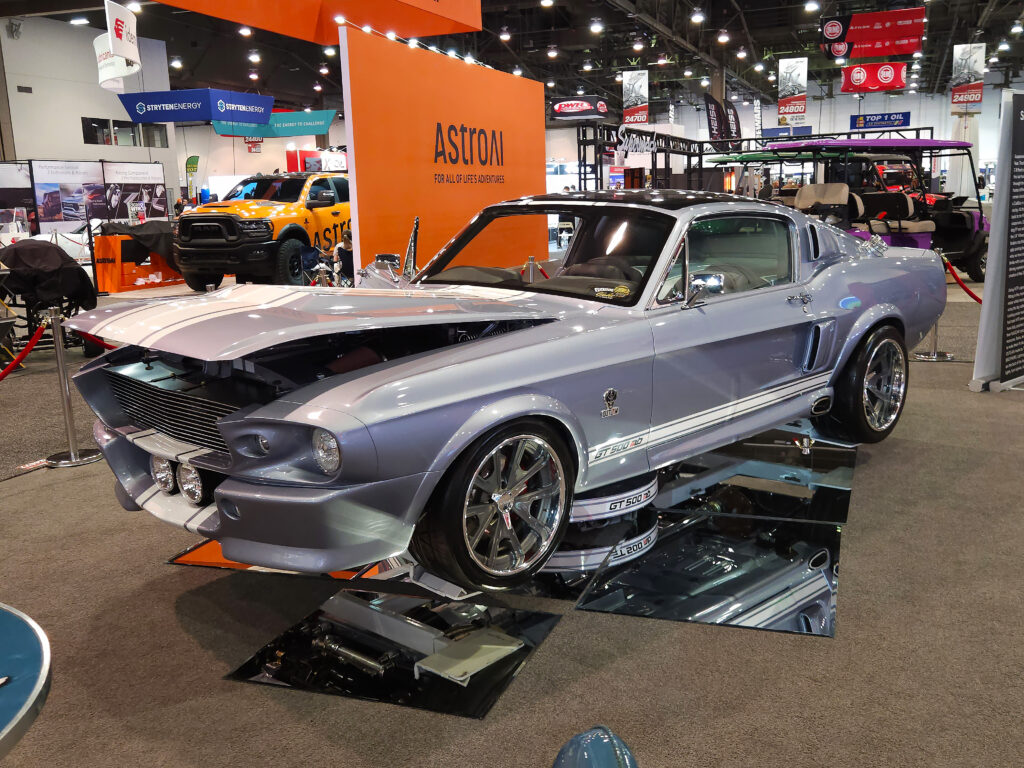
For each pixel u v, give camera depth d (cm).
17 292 809
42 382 723
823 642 260
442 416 251
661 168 2048
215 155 3103
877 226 1163
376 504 244
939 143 1212
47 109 2208
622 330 314
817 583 299
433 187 651
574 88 4044
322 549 243
